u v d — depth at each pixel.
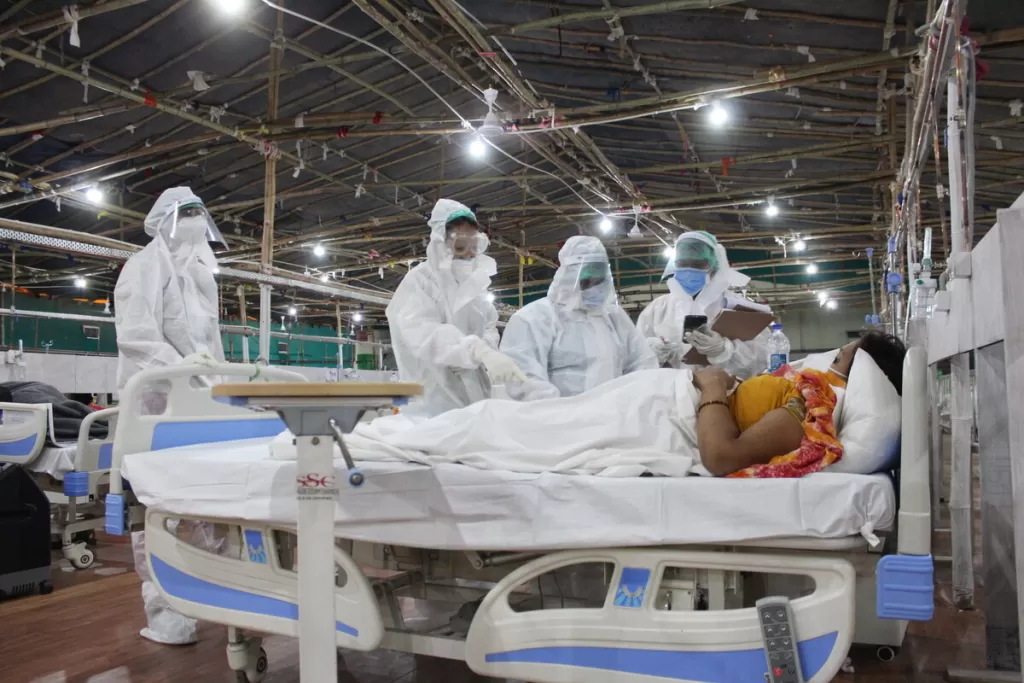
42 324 10.05
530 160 7.68
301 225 9.12
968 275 2.27
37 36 4.64
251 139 5.52
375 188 7.94
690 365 3.35
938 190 3.72
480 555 2.08
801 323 15.67
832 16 4.43
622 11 4.29
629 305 13.66
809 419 1.77
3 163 6.51
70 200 6.82
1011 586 2.36
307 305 12.00
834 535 1.51
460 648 1.87
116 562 4.31
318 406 1.63
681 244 3.82
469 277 2.80
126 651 2.73
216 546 2.51
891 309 6.07
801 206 8.95
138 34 4.71
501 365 2.34
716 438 1.75
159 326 3.08
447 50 5.18
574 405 2.04
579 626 1.71
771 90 5.21
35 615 3.20
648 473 1.82
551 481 1.74
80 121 5.83
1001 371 2.30
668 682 1.62
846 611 1.49
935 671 2.46
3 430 4.26
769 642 1.52
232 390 1.57
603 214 7.95
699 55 5.21
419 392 1.57
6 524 3.47
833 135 6.52
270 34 4.89
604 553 1.71
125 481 2.37
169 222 3.32
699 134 6.80
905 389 1.52
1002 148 6.00
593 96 6.14
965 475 3.12
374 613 1.92
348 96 6.00
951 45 2.68
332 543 1.65
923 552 1.46
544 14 4.84
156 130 6.19
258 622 2.09
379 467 1.93
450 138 6.85
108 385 6.97
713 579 1.65
